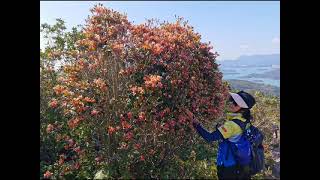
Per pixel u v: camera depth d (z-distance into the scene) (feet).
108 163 15.85
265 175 17.24
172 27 19.07
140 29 17.84
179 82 16.87
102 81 16.34
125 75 16.87
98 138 16.57
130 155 16.14
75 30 21.58
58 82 18.61
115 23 17.88
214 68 20.17
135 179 15.97
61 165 16.31
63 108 17.39
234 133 13.48
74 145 16.61
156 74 17.29
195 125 14.65
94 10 17.81
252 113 24.71
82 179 15.81
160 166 16.87
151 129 16.46
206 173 16.46
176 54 17.75
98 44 17.24
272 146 22.53
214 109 19.71
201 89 19.07
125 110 16.66
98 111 16.21
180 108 17.10
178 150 17.87
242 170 13.37
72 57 18.79
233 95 13.92
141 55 17.44
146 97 16.39
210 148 19.99
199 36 19.27
